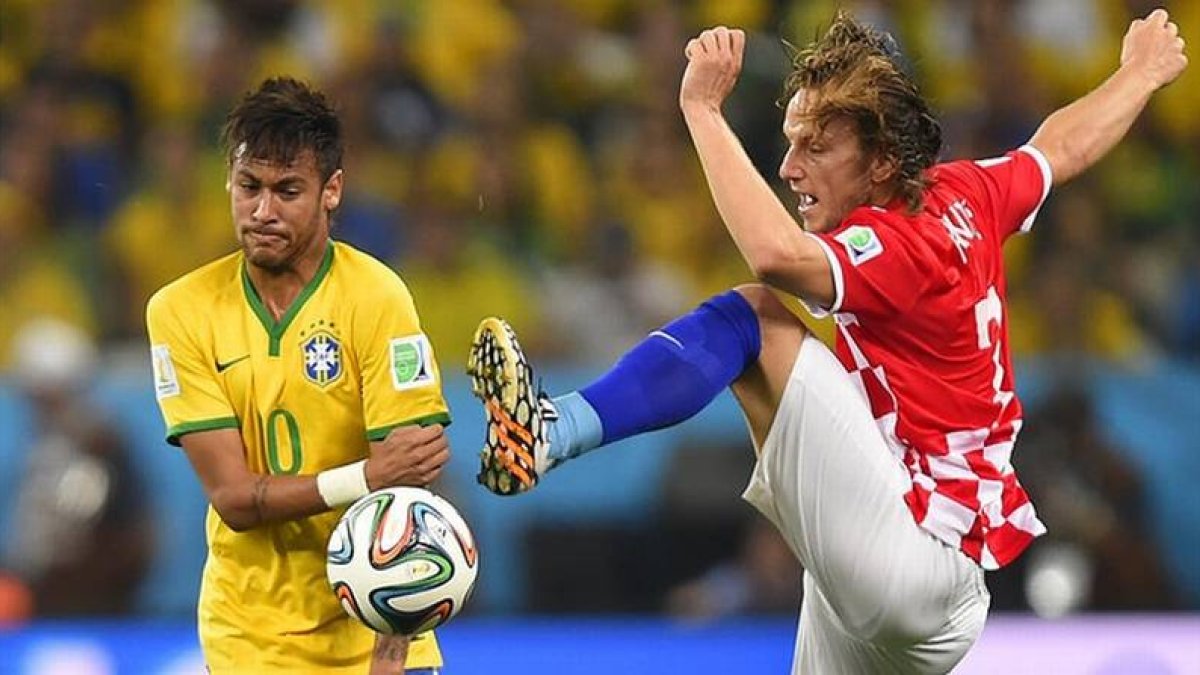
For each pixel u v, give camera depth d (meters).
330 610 17.30
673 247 38.47
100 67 39.66
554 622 30.08
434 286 36.25
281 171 16.52
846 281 16.58
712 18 40.00
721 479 31.47
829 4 39.16
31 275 36.28
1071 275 36.62
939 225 17.17
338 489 16.61
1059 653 26.25
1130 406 32.38
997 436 17.55
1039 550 31.41
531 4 40.91
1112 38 42.28
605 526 31.41
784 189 34.88
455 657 26.50
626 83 40.38
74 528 30.69
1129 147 39.91
